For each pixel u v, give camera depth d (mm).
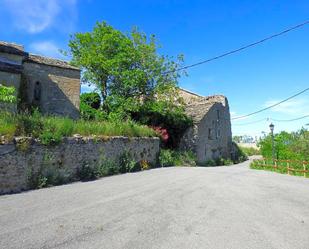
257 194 10133
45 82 19594
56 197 8562
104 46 22859
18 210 6996
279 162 21703
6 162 9391
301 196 9922
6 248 4762
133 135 17500
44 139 10781
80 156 12594
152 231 5828
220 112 34656
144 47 23156
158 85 23328
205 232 5859
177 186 11203
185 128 27344
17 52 16156
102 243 5117
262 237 5660
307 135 24547
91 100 24562
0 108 13305
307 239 5613
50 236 5355
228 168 22625
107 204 7875
